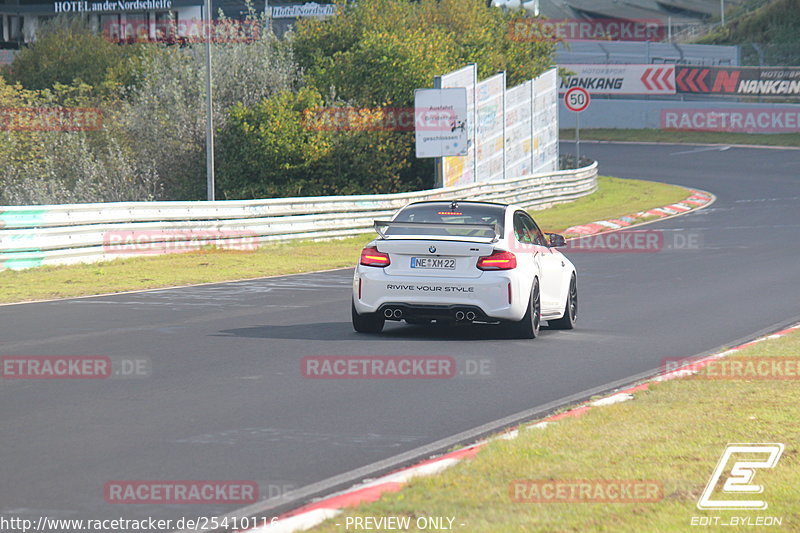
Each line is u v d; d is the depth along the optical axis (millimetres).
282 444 25781
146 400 31203
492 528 18203
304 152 140750
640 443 24719
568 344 43250
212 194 107000
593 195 151500
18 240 73688
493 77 142125
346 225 102812
